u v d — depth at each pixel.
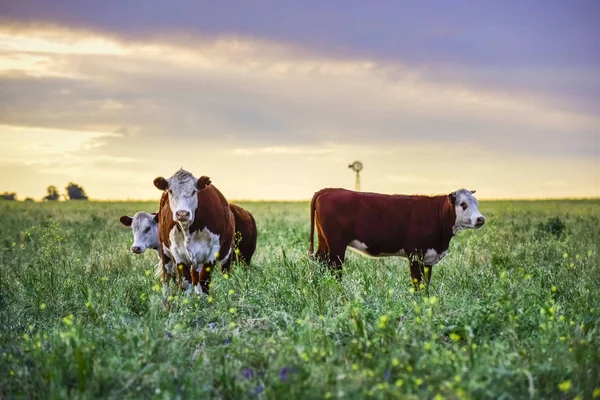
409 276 12.52
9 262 14.98
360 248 12.57
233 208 13.84
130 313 9.33
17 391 6.55
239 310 9.41
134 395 6.46
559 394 6.49
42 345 7.60
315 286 9.73
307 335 7.53
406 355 6.80
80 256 14.99
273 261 12.46
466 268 12.15
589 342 7.34
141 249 12.95
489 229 18.66
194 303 9.68
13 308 9.75
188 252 11.17
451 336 7.18
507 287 9.63
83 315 9.43
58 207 42.62
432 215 12.30
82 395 6.34
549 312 8.05
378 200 12.49
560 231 19.16
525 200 64.81
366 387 6.10
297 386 6.20
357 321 7.52
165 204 11.70
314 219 13.00
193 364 7.18
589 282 10.74
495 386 6.28
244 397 6.29
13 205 44.56
